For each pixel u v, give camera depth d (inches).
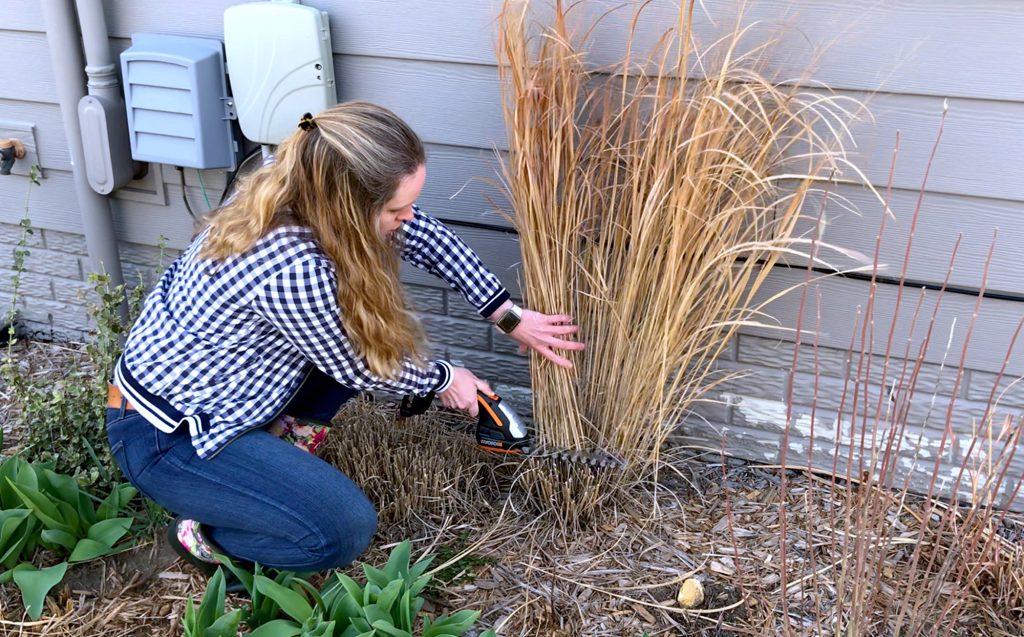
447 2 85.7
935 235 79.6
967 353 82.8
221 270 63.7
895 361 85.4
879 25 74.2
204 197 103.9
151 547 82.1
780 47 77.4
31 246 116.3
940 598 75.4
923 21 73.1
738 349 89.5
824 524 83.9
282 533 68.7
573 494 85.0
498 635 73.3
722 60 78.2
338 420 94.3
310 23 86.3
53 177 110.3
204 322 65.6
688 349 83.1
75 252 114.7
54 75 102.6
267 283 62.1
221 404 67.8
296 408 76.0
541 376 82.7
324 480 68.5
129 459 69.5
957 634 72.2
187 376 66.9
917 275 81.4
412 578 71.5
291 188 61.2
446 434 95.1
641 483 89.4
